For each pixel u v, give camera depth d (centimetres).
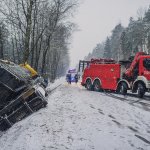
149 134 1007
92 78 3120
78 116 1278
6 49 4791
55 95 2250
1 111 1232
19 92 1343
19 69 1493
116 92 2803
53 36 4344
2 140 928
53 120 1159
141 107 1680
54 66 7494
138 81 2338
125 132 1019
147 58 2283
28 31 2858
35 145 825
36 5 3064
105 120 1215
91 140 895
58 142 857
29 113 1308
